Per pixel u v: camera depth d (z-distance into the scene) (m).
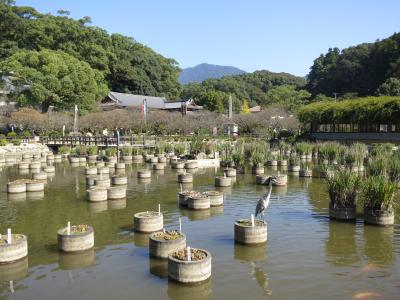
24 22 80.12
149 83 99.00
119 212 18.25
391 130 50.53
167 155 40.12
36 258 12.44
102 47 91.25
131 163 37.81
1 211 18.69
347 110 53.94
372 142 51.28
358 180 16.22
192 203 18.38
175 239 12.30
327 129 59.75
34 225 16.23
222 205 19.39
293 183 25.56
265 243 13.48
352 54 100.38
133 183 26.42
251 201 20.23
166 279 10.77
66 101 67.38
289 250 12.84
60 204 20.09
